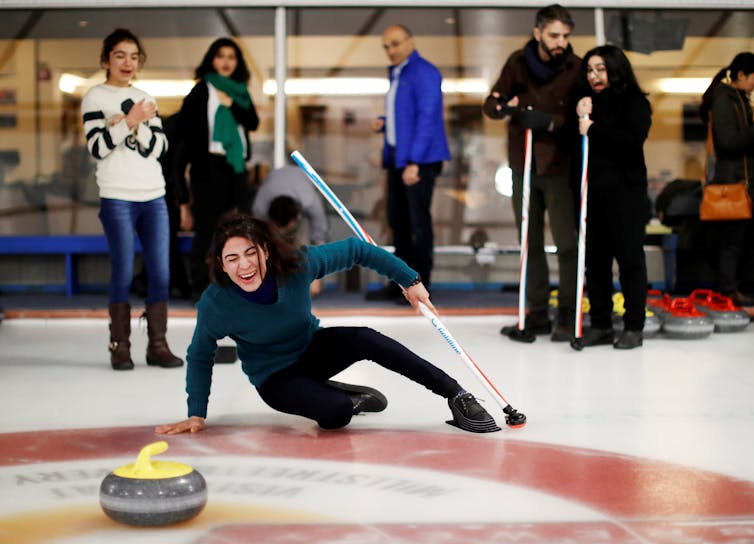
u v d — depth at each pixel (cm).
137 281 1092
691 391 567
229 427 475
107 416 503
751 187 956
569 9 1099
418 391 565
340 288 1171
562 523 324
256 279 427
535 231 812
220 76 1001
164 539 308
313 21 1142
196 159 1002
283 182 993
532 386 586
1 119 1204
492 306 997
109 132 637
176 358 670
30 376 627
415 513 335
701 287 1193
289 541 305
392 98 995
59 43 1171
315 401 455
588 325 796
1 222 1220
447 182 1230
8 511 340
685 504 346
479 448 429
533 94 793
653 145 1197
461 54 1200
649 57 1136
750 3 1076
